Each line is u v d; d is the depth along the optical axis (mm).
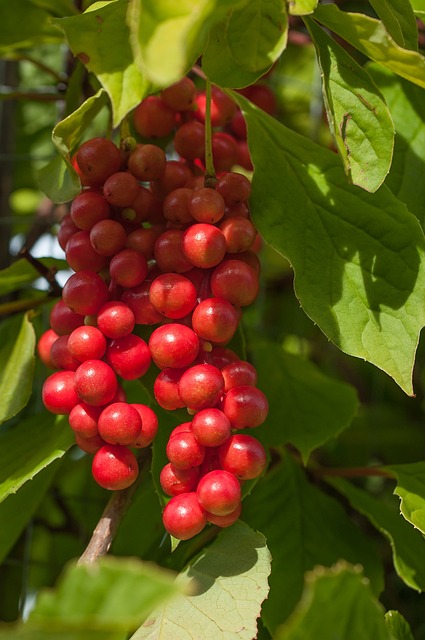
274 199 298
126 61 274
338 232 298
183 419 297
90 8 284
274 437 347
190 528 275
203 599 286
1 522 338
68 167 290
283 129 305
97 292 285
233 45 274
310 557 342
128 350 283
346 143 281
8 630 232
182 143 313
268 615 331
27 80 485
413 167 330
